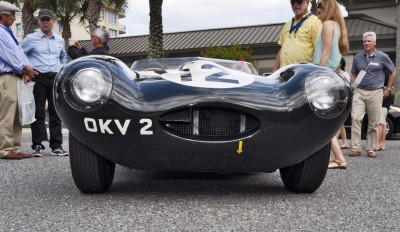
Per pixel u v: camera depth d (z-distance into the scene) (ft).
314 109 9.33
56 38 18.63
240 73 11.12
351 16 66.90
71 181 12.24
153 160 9.37
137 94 9.28
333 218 8.59
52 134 18.63
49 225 7.93
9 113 17.04
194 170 9.59
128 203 9.59
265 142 9.20
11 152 17.28
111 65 9.48
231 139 9.07
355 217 8.68
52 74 18.19
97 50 18.03
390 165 16.99
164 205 9.44
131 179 12.67
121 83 9.25
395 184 12.44
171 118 9.08
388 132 33.06
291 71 10.19
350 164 17.26
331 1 14.73
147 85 9.55
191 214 8.73
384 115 24.26
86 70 9.15
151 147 9.16
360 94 20.59
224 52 49.11
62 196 10.25
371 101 20.52
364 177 13.69
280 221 8.32
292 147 9.42
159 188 11.30
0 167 14.93
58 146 18.70
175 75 10.32
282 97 9.48
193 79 9.92
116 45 74.43
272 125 9.14
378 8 67.97
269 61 64.34
